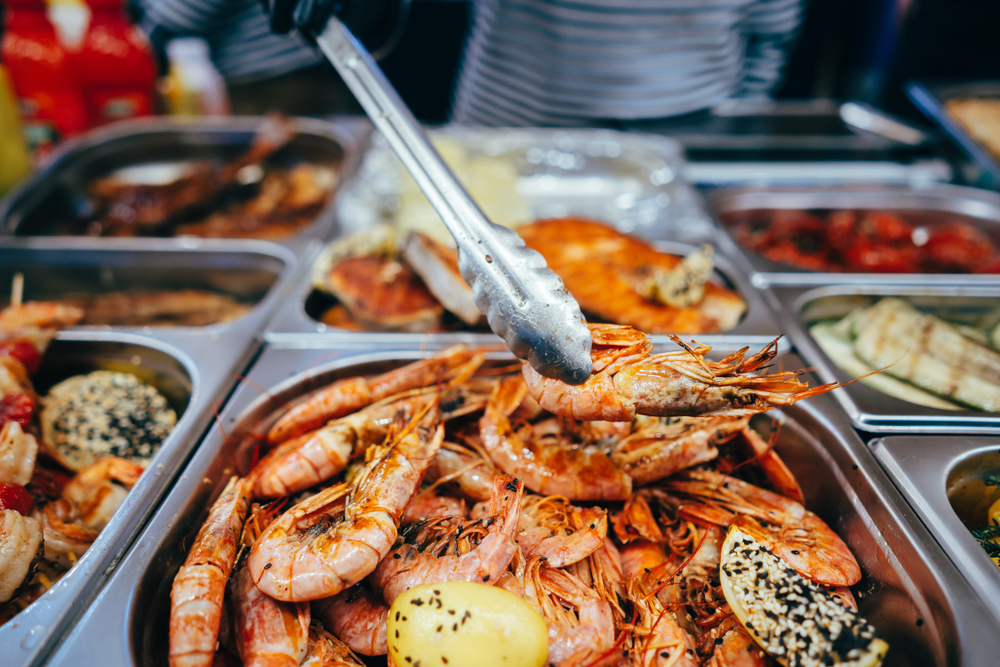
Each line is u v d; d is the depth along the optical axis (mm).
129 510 325
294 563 292
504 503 330
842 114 811
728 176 703
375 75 349
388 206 598
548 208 647
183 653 274
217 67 871
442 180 309
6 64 681
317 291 519
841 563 326
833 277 516
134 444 421
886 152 741
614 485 354
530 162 700
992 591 290
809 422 386
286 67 880
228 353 436
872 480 343
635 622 311
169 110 833
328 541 297
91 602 291
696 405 294
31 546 314
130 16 873
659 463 365
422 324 467
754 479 402
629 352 302
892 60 1143
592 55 710
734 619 317
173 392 452
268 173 735
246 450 384
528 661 267
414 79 1190
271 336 455
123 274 567
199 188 649
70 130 726
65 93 708
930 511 325
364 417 379
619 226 593
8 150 639
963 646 273
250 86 937
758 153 746
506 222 583
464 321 464
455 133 713
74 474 407
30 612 283
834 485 367
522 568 313
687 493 373
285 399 412
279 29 407
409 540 330
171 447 359
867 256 583
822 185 662
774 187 656
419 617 272
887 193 648
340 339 452
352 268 502
